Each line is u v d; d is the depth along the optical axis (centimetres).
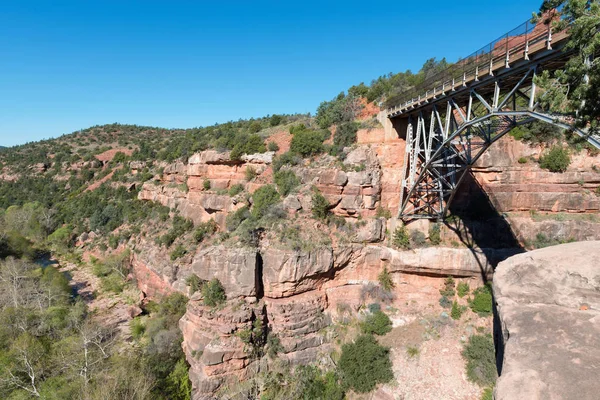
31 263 5038
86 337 2764
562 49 1417
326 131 3672
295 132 3972
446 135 2383
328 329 2828
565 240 2994
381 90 3984
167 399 2422
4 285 3884
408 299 3064
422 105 2670
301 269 2733
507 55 1730
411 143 3089
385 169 3238
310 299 2845
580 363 590
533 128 3195
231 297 2683
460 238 3056
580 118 1188
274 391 2431
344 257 2975
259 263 2806
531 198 3144
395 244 3081
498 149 3167
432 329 2819
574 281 835
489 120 2214
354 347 2633
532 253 1016
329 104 4419
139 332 3338
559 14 1318
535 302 802
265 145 3891
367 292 3048
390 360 2611
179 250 3869
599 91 1095
